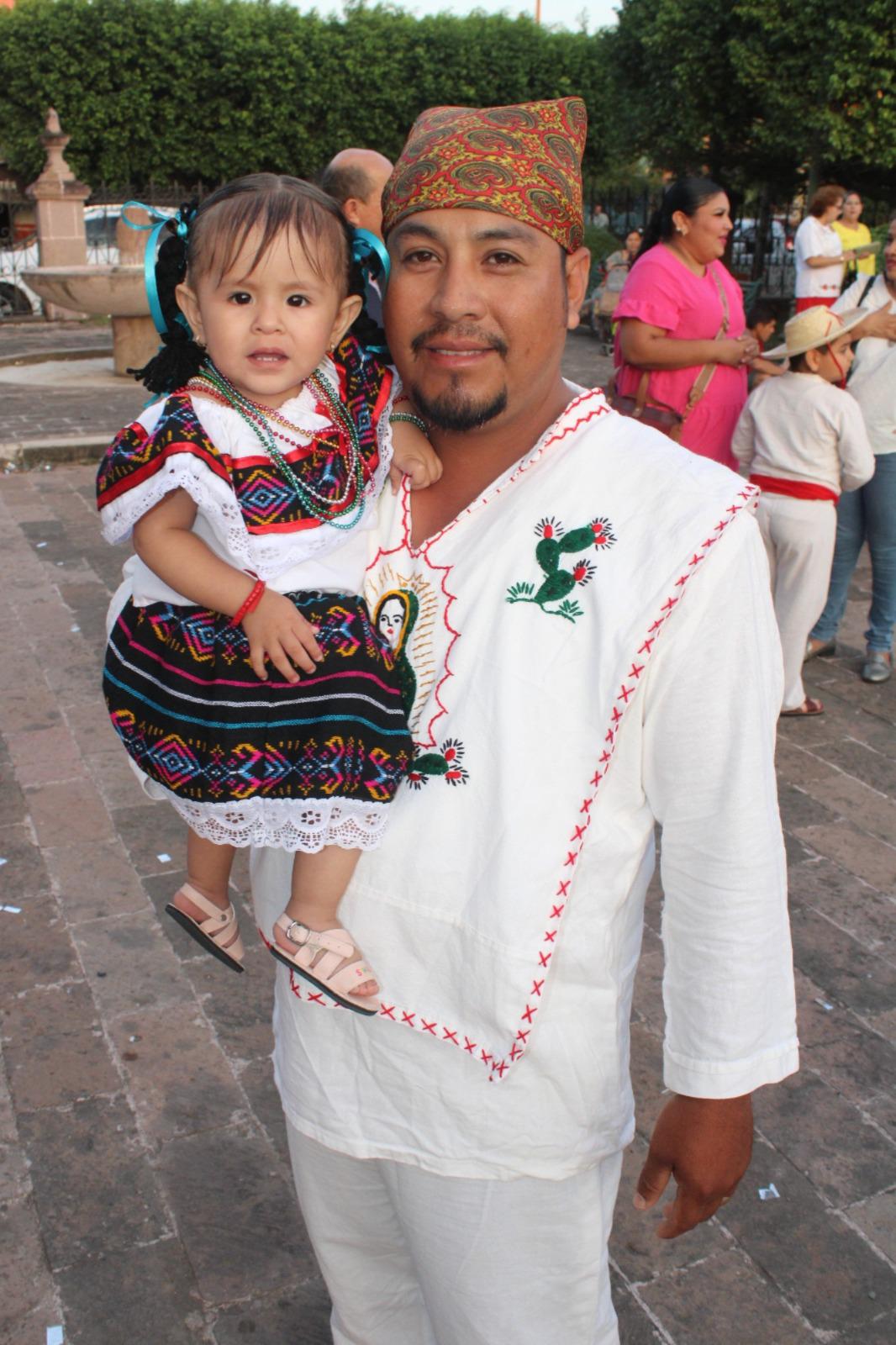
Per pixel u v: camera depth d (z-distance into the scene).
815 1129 2.79
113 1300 2.30
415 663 1.42
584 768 1.31
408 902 1.39
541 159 1.37
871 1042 3.09
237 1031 3.05
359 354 1.55
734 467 4.92
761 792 1.33
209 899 1.68
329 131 25.88
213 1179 2.59
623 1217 2.53
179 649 1.43
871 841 4.09
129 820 4.04
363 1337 1.81
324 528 1.43
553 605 1.34
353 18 25.56
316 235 1.40
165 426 1.40
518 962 1.32
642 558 1.31
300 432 1.45
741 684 1.31
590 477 1.38
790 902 3.71
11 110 23.95
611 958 1.41
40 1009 3.12
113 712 1.48
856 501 5.38
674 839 1.37
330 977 1.41
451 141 1.36
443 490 1.52
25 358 13.94
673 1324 2.28
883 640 5.39
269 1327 2.25
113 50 23.77
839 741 4.83
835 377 4.51
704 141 19.42
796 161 18.61
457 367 1.39
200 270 1.41
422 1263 1.56
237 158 25.34
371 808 1.37
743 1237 2.49
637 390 4.70
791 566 4.71
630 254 15.79
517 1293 1.52
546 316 1.39
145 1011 3.12
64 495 8.06
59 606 5.94
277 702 1.39
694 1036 1.39
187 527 1.43
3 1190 2.55
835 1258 2.44
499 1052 1.35
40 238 18.06
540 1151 1.43
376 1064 1.48
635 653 1.28
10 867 3.75
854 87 15.52
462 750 1.36
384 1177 1.55
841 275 11.18
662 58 18.36
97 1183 2.57
